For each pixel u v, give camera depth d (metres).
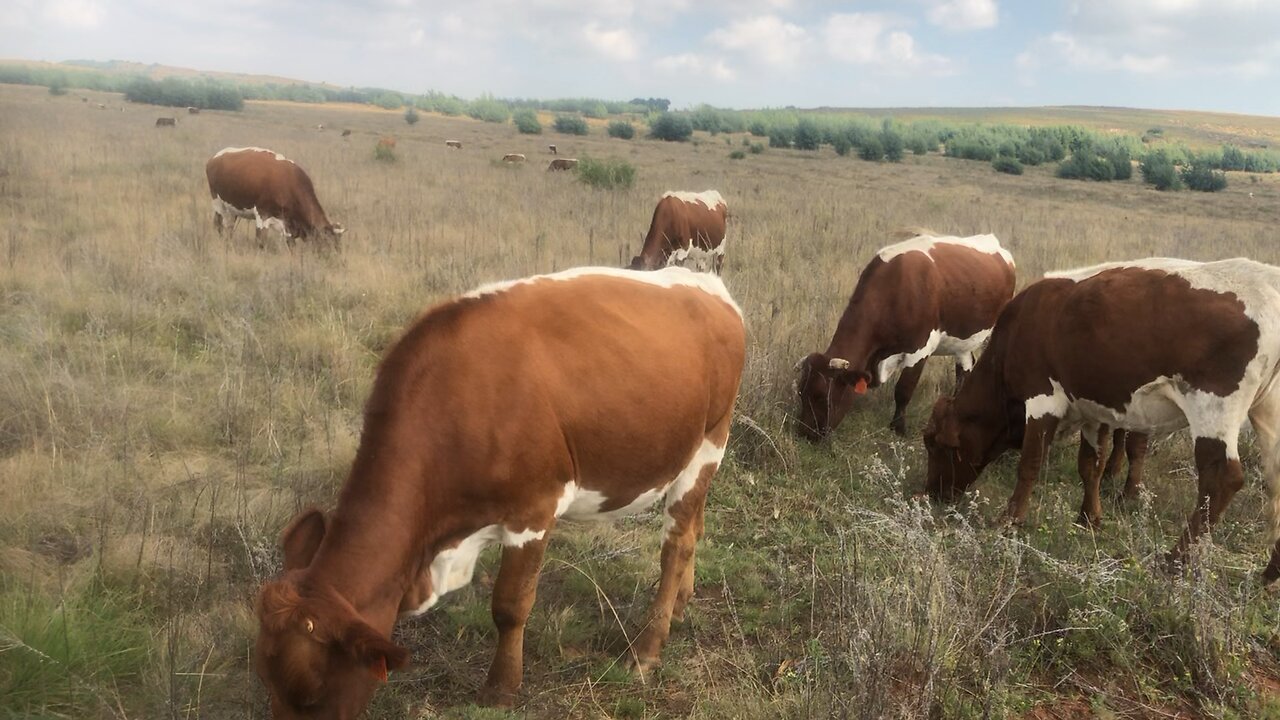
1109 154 63.78
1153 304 4.79
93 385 6.26
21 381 6.02
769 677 3.92
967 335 7.93
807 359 7.09
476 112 114.31
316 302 8.98
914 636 3.80
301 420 6.18
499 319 3.36
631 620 4.38
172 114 53.41
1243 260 4.73
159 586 4.16
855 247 14.90
